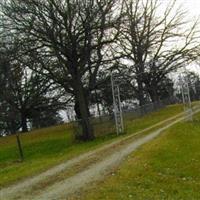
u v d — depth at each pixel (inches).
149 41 2753.4
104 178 951.6
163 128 1865.2
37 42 1955.0
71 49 1996.8
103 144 1640.0
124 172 989.8
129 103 3107.8
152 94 3061.0
